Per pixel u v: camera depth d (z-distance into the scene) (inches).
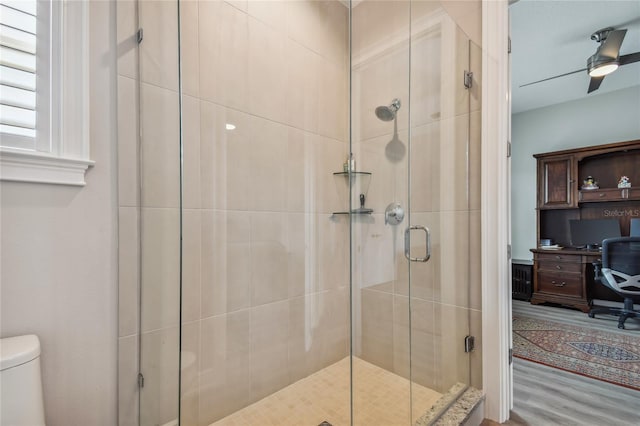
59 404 41.2
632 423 60.2
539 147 183.9
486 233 61.2
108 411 44.6
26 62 40.4
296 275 69.0
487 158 61.1
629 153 153.8
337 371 73.7
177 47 49.9
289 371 67.2
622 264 125.0
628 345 103.2
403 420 53.6
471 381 64.3
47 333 40.4
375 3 67.2
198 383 52.9
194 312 52.7
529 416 62.3
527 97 168.6
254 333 61.4
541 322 129.5
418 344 60.2
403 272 61.9
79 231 42.7
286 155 68.0
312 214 72.5
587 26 108.3
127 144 46.0
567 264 150.7
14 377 33.4
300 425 55.7
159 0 48.6
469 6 64.0
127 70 46.0
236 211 59.2
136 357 46.6
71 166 41.7
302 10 71.5
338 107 79.5
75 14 42.8
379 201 66.4
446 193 63.9
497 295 59.9
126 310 45.8
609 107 161.8
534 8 99.0
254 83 62.2
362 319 63.0
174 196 49.4
